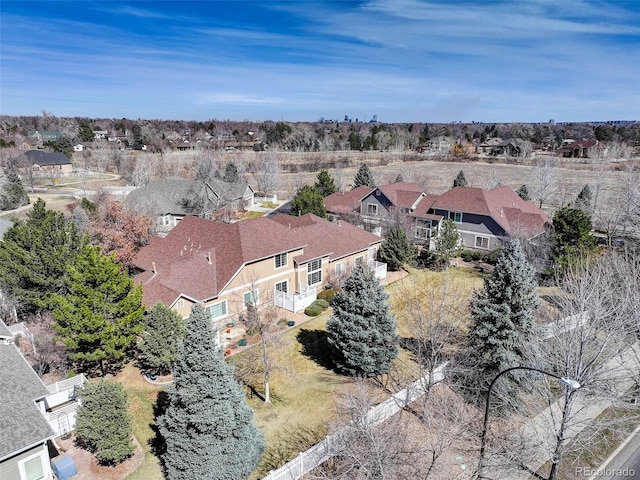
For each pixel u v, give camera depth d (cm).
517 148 13562
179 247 3569
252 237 3397
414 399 2273
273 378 2550
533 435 2148
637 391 2308
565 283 2619
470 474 1864
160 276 3070
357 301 2502
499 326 2248
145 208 5306
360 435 1744
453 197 5231
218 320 3111
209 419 1659
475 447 1998
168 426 1767
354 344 2442
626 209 4616
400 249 4175
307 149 15350
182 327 2466
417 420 2147
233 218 6284
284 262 3503
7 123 19800
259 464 1927
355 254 4091
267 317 3186
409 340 2941
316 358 2762
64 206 6850
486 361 2309
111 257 2656
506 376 2233
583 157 12750
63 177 9944
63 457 1875
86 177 9862
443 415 1855
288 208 7281
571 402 1798
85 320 2312
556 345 2100
